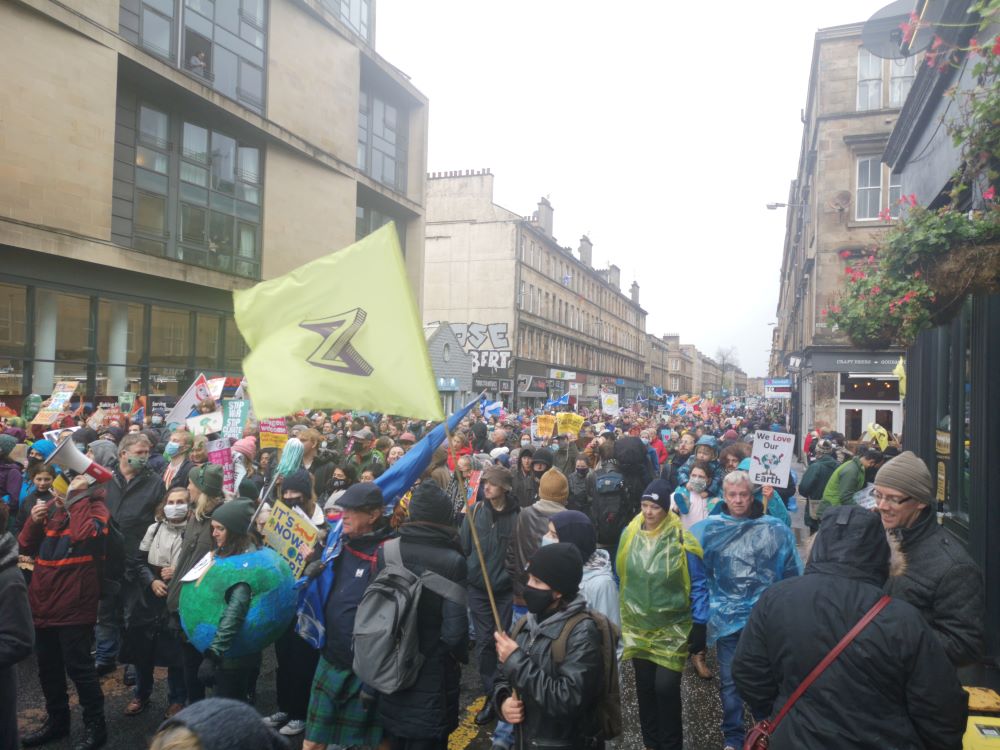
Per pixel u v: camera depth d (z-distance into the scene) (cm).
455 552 362
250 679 473
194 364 2075
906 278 502
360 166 2872
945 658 224
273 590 393
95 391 1764
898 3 591
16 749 326
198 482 462
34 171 1545
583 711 277
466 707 532
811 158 2545
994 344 559
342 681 375
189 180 2019
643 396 8762
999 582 539
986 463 553
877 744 219
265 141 2277
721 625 442
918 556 307
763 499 596
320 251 2495
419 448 488
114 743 451
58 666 448
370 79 2919
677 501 613
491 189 4397
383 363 339
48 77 1566
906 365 985
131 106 1852
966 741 331
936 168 773
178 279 1941
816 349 2288
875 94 2239
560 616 285
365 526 391
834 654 227
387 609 337
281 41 2298
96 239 1681
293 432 830
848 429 2288
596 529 656
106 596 521
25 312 1597
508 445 1250
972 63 600
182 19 1942
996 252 446
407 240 3212
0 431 912
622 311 7819
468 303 4384
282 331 355
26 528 449
